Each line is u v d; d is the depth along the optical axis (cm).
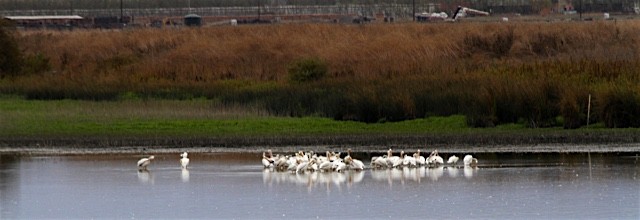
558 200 2769
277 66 6781
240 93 5312
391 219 2573
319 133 4225
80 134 4278
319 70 5972
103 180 3194
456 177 3169
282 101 4872
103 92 5678
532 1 10650
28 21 10012
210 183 3116
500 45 7031
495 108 4344
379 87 4869
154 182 3148
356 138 4081
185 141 4066
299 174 3278
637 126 4212
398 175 3241
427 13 10100
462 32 7344
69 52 7906
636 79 4706
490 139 3988
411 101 4509
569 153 3666
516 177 3139
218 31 8019
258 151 3838
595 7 10019
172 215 2675
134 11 11175
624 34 7056
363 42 7394
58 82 6203
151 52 7838
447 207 2703
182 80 6462
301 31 7825
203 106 5044
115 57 7438
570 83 4528
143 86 5984
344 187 3023
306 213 2659
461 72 5416
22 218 2669
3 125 4550
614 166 3328
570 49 6856
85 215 2694
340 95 4766
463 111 4462
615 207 2670
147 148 3947
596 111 4262
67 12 11225
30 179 3228
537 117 4297
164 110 4922
